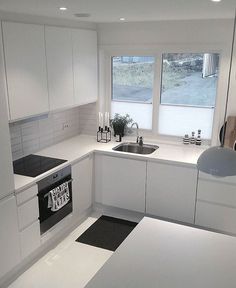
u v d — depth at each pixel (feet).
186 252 7.29
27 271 10.84
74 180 12.84
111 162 13.71
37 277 10.58
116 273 6.61
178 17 11.84
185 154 13.19
